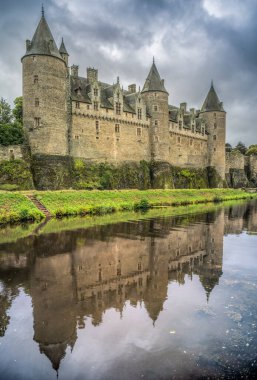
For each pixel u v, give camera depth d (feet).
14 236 68.95
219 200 171.01
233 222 93.86
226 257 54.29
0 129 133.18
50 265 48.57
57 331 28.94
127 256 54.08
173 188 183.32
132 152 173.99
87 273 45.09
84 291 38.32
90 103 154.92
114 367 23.71
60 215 100.68
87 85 160.35
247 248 61.11
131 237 69.51
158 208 129.39
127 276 43.88
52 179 129.70
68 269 46.73
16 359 24.89
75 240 65.67
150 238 68.80
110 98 168.35
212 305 34.32
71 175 139.64
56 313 32.48
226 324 30.04
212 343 26.76
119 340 27.40
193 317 31.53
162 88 186.50
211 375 22.68
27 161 127.34
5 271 45.60
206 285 40.40
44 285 40.19
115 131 165.68
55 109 134.31
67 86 146.72
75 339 27.53
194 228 82.38
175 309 33.37
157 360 24.52
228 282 41.57
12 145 126.21
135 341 27.17
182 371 23.13
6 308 33.55
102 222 89.86
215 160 231.91
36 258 52.26
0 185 116.67
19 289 38.81
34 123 131.13
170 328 29.40
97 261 50.93
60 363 24.22
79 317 31.60
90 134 154.81
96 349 26.07
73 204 110.42
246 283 41.22
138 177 172.65
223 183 232.12
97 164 156.97
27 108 132.46
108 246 60.85
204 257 54.08
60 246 60.34
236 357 24.80
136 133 176.24
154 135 183.52
